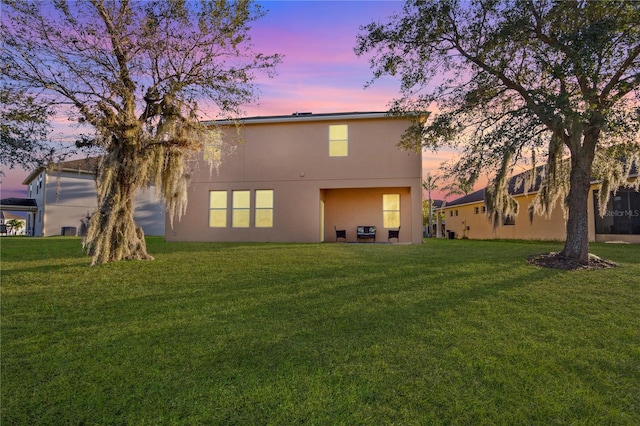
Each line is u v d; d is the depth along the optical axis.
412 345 3.30
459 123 8.23
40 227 23.97
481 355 3.08
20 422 2.20
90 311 4.40
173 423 2.18
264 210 14.63
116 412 2.30
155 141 8.31
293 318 4.11
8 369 2.86
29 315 4.25
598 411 2.29
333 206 15.66
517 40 7.09
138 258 8.39
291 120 14.20
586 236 7.38
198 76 8.33
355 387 2.57
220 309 4.47
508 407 2.33
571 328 3.72
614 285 5.47
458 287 5.43
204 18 7.81
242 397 2.45
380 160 13.88
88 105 7.57
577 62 5.85
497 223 10.85
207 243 13.44
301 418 2.22
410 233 15.11
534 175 9.45
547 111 5.90
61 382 2.66
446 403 2.36
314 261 8.02
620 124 6.06
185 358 3.06
